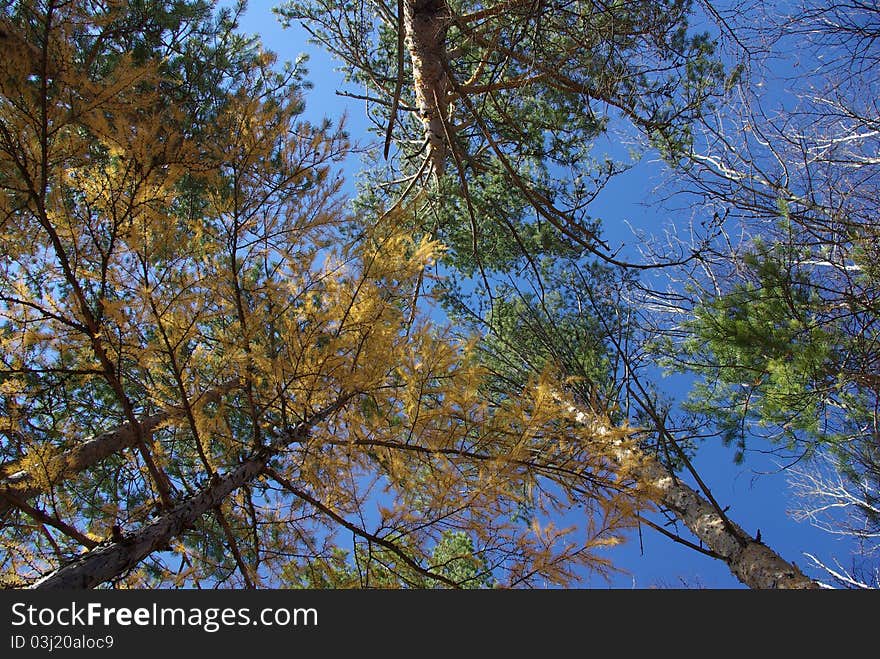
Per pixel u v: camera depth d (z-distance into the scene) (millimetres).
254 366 3059
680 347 4770
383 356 2900
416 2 5496
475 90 5570
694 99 5609
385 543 2871
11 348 2641
